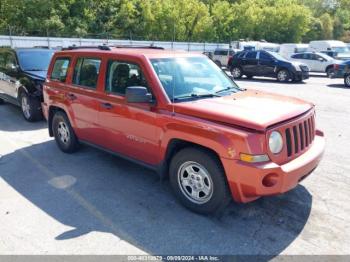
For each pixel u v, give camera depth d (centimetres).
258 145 321
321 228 351
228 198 356
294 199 412
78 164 537
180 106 375
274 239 334
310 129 389
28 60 892
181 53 477
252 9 4994
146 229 353
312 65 2206
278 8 5416
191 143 374
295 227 354
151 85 401
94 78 489
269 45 3142
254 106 375
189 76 439
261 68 1914
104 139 486
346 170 504
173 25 4156
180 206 400
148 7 3994
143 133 414
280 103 396
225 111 352
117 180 476
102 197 425
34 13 3412
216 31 4772
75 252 316
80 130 531
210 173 354
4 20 3369
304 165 346
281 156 339
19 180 479
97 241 332
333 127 763
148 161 427
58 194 434
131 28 3991
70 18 3553
